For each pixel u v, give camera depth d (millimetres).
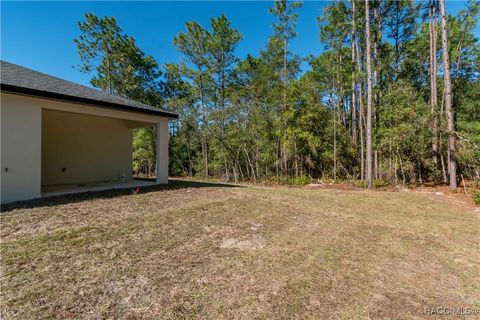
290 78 13281
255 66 16109
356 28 12070
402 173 9828
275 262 2828
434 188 8852
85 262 2682
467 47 12336
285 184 11164
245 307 2004
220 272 2566
